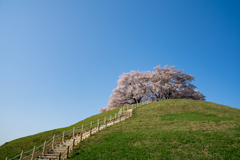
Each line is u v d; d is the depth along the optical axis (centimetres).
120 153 1892
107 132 2652
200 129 2456
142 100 6575
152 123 3075
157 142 2097
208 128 2484
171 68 6462
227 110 4031
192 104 4516
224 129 2386
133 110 4378
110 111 5297
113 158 1802
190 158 1700
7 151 2614
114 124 3166
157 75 6325
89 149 2073
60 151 2145
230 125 2575
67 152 1912
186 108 4225
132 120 3425
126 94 6594
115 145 2108
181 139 2112
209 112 3809
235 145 1891
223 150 1803
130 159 1753
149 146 2006
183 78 6381
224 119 3106
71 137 2798
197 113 3759
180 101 4884
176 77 6347
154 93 6378
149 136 2300
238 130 2312
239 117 3447
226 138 2047
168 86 5881
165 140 2138
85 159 1831
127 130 2703
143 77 6588
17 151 2559
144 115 3831
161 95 6262
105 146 2098
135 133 2480
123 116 4009
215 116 3509
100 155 1900
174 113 3881
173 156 1753
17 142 3056
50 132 3519
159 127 2772
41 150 2366
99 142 2267
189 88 6247
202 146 1911
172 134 2300
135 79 6594
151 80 6328
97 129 2920
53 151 2145
